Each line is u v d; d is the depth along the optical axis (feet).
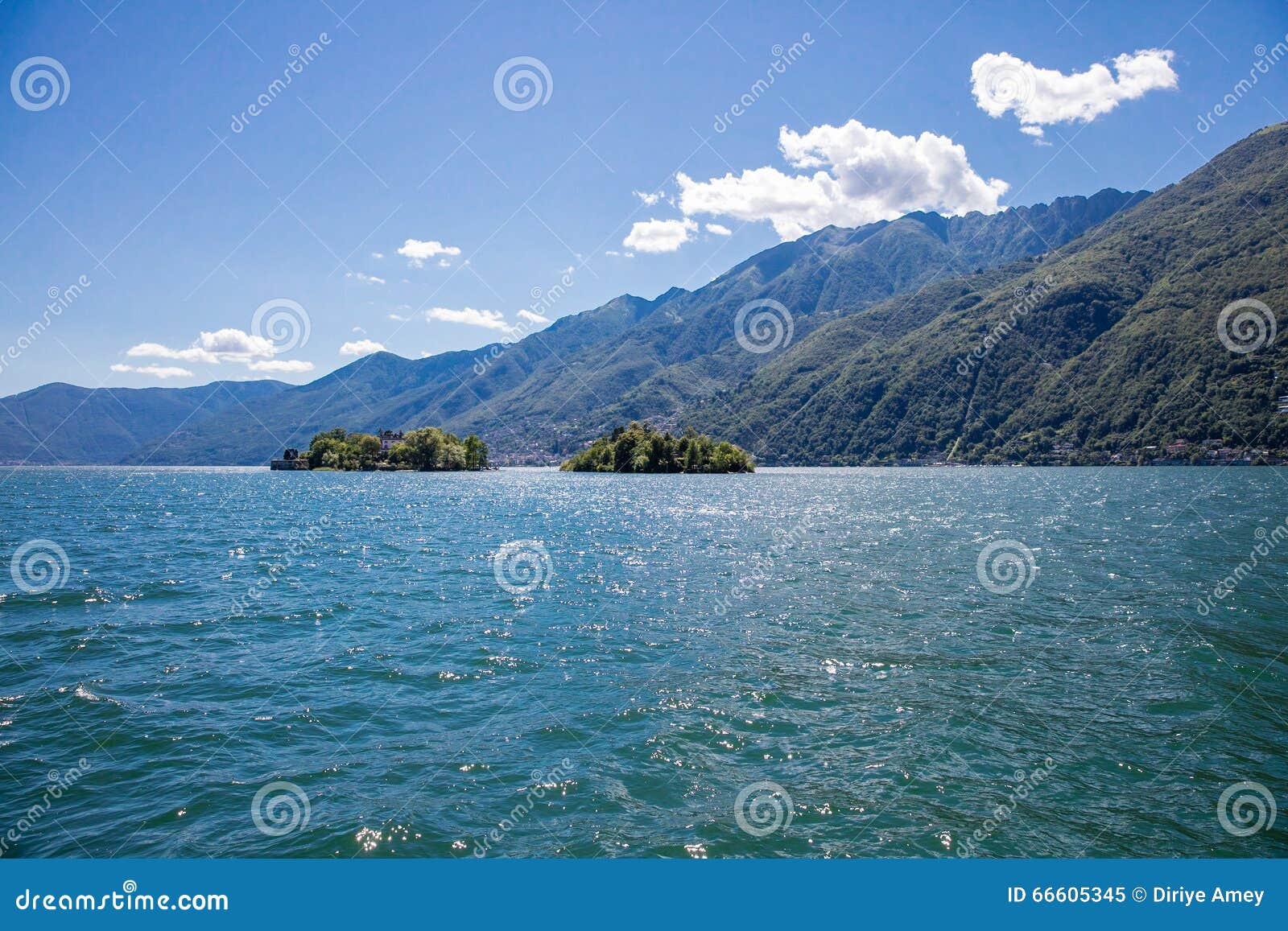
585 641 68.08
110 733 46.55
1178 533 148.36
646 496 292.61
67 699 52.47
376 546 139.33
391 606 83.46
